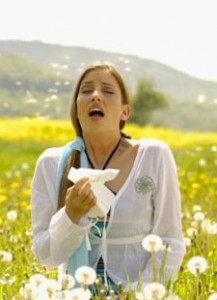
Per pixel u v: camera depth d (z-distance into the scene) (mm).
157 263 4793
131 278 4844
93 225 4785
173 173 5000
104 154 5016
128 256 4883
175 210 4977
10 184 14781
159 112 90062
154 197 4957
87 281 4145
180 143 35562
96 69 4980
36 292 4250
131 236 4887
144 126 45219
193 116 96750
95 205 4570
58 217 4660
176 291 4883
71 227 4648
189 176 14953
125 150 5020
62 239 4699
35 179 5121
